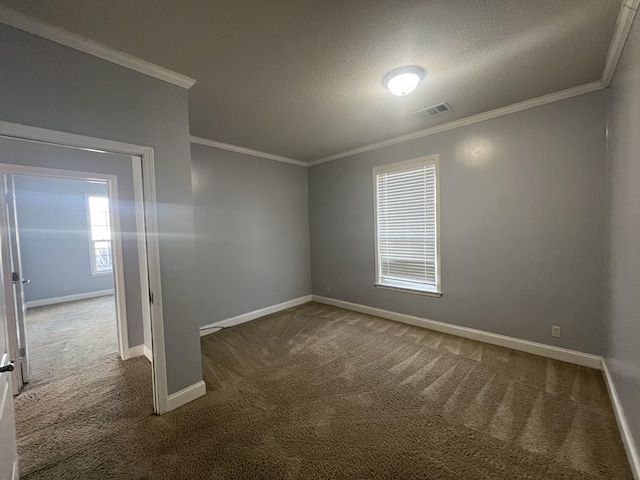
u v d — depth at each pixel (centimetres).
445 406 203
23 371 250
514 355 278
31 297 545
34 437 182
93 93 172
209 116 287
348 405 207
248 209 417
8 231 243
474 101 265
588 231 245
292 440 174
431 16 154
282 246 464
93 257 623
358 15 152
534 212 272
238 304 404
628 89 165
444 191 333
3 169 245
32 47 151
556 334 266
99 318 460
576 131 246
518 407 199
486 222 303
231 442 174
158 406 201
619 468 148
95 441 178
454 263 330
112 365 287
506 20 158
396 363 269
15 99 146
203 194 366
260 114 283
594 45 182
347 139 371
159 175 201
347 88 233
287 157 461
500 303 299
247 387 235
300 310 456
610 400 203
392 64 200
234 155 400
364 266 429
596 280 244
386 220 398
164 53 182
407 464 155
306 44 177
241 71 205
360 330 359
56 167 273
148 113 196
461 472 149
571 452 159
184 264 215
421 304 365
